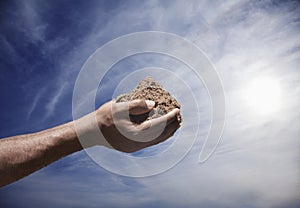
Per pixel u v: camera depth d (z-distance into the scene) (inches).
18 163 18.7
